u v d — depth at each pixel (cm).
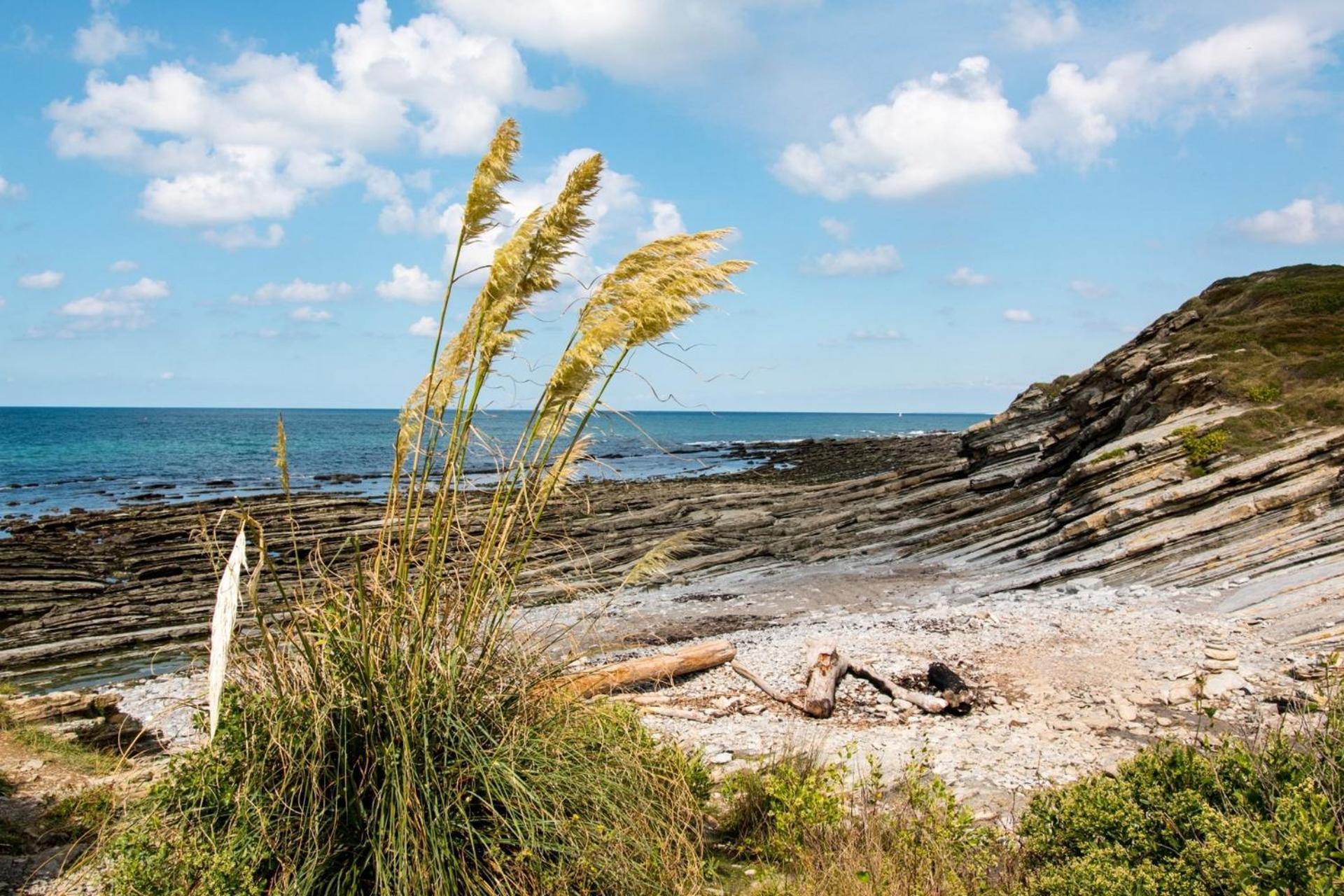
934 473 3095
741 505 3456
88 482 5453
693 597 2106
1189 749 550
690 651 1271
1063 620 1396
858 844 567
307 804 451
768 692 1148
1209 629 1262
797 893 509
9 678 1652
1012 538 2188
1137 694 1046
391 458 7469
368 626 488
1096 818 512
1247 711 957
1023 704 1052
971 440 3200
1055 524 2080
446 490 516
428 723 477
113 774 576
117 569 2556
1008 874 525
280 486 5069
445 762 470
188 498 4500
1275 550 1525
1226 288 2750
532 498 544
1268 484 1681
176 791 457
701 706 1126
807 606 1931
